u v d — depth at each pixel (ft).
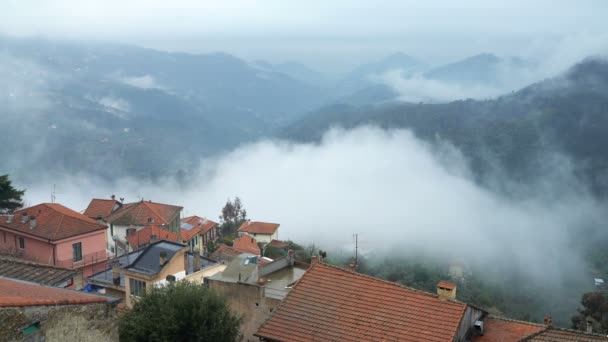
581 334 79.20
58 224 156.66
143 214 223.71
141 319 81.87
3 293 51.72
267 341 80.02
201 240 280.10
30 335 46.80
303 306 84.12
